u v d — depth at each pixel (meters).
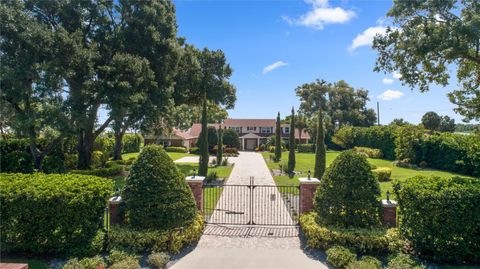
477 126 9.57
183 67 23.78
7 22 13.08
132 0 17.61
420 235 5.90
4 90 13.67
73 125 15.34
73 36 14.98
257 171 22.56
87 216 6.02
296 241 7.23
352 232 6.40
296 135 54.06
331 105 58.19
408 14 8.48
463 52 7.73
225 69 27.73
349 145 42.59
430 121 41.47
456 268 5.69
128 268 5.37
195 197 8.32
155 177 6.61
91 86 15.56
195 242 7.09
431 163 24.36
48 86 14.38
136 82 16.20
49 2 15.48
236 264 5.95
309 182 8.11
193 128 55.62
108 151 25.77
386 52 9.48
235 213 9.18
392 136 30.91
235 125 56.41
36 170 15.83
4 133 21.64
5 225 5.78
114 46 17.38
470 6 7.93
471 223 5.66
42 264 5.73
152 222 6.50
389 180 17.53
